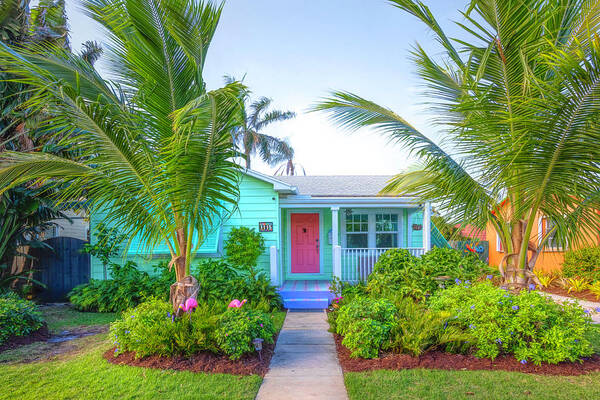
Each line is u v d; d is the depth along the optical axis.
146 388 3.50
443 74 5.08
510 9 3.78
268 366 4.24
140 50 4.31
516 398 3.20
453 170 4.62
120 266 8.27
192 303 4.52
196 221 4.94
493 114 4.04
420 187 5.43
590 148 3.60
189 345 4.22
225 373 3.90
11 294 6.41
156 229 4.85
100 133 4.09
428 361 4.03
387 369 3.91
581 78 3.15
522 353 3.94
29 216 7.90
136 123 4.47
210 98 3.60
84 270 9.36
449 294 5.22
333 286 7.32
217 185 4.68
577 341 3.99
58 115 4.05
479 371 3.80
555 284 10.05
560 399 3.17
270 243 8.84
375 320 4.43
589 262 9.27
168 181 4.43
